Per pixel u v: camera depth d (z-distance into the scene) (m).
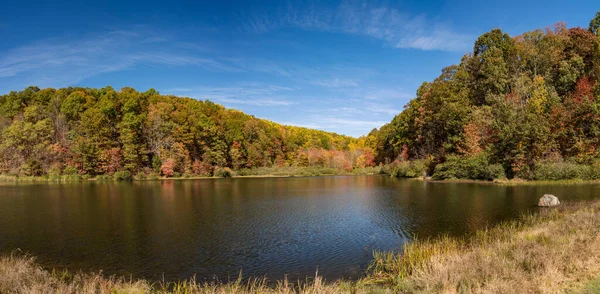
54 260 14.52
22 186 52.03
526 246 11.17
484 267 9.08
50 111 77.69
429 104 63.97
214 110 105.88
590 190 32.66
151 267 13.59
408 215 23.48
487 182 47.25
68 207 28.80
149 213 25.64
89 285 10.19
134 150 74.81
